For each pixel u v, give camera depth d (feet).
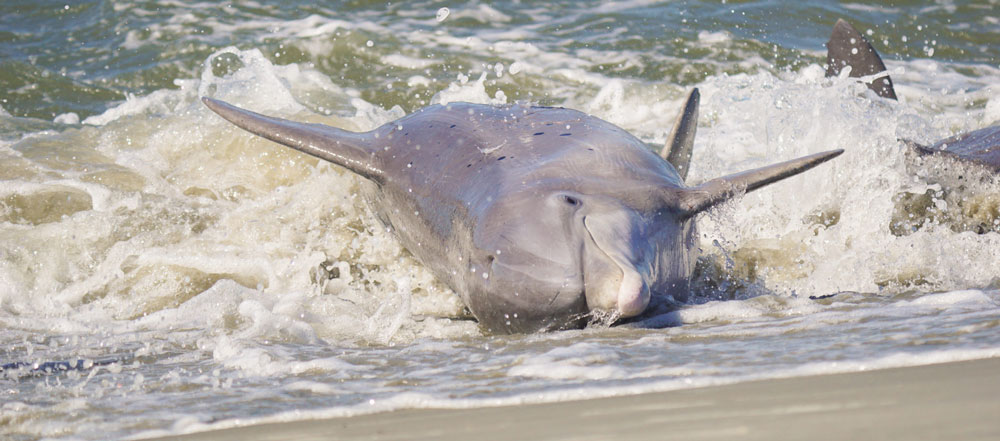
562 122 69.97
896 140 85.71
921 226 81.61
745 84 131.75
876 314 54.70
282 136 75.31
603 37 163.32
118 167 98.89
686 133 81.20
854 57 106.01
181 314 69.97
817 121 89.61
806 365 40.96
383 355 55.62
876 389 36.35
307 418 40.70
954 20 178.19
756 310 60.34
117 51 158.51
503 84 145.38
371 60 154.61
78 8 177.17
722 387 39.14
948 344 42.83
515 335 59.41
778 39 165.17
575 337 55.62
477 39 162.61
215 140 101.19
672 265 61.72
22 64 147.84
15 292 76.64
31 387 50.57
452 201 65.26
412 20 173.17
